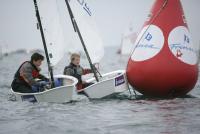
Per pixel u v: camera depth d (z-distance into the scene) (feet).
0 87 140.87
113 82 106.63
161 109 88.28
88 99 105.29
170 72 101.35
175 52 102.37
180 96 107.96
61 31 107.76
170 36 103.30
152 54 102.73
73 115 83.30
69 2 112.68
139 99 104.73
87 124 74.33
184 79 102.27
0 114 85.35
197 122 74.23
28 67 103.60
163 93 104.73
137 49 105.70
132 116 81.15
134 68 104.88
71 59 113.39
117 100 103.76
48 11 106.22
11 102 100.99
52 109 90.58
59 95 99.40
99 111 87.66
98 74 121.60
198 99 102.78
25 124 74.95
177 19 104.63
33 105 96.07
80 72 113.29
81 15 113.09
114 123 74.74
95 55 114.32
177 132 66.95
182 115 80.94
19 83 104.47
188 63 102.94
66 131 69.05
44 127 72.02
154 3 107.65
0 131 69.72
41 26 105.60
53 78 105.50
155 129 69.31
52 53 106.42
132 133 67.05
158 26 104.27
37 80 108.17
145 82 103.40
